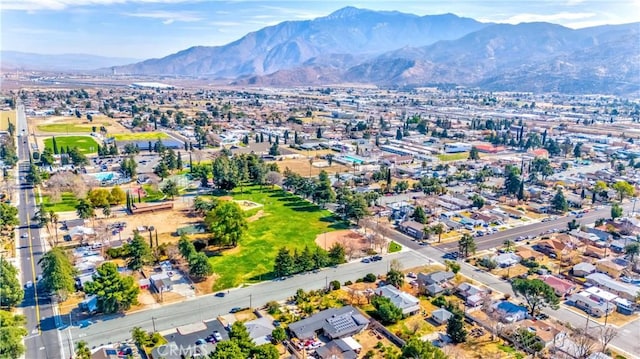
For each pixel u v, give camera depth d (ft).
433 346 351.67
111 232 608.60
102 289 418.51
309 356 369.30
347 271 520.83
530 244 606.96
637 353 373.81
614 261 542.16
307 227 655.35
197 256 496.23
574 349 368.89
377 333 403.95
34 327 401.08
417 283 489.26
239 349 333.42
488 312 422.00
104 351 362.53
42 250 562.66
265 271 516.73
